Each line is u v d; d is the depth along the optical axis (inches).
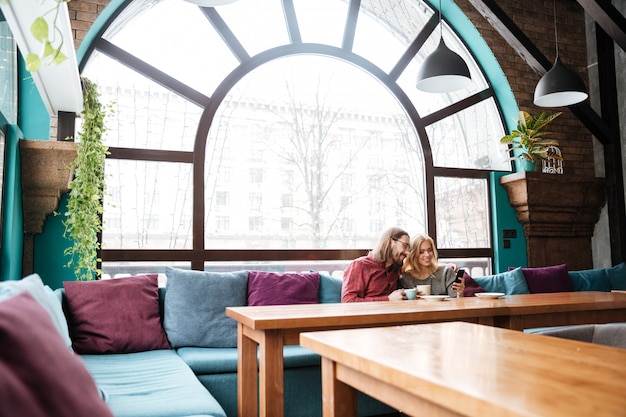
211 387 106.2
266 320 78.0
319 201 180.7
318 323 81.0
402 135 195.6
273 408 79.7
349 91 189.6
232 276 136.6
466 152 207.2
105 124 147.9
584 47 226.4
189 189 164.7
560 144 214.1
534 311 98.3
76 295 116.3
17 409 25.8
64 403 29.0
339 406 54.3
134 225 157.5
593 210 210.5
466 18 202.7
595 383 36.2
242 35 176.7
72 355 34.4
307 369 113.8
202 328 125.1
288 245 174.9
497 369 41.0
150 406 68.1
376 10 197.6
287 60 182.1
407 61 197.2
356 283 132.6
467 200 204.1
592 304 104.7
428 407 39.8
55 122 142.0
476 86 214.7
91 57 156.9
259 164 173.8
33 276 72.1
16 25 85.0
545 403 31.0
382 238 138.2
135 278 126.0
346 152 186.5
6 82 125.4
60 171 128.4
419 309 91.1
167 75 163.5
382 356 46.8
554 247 207.6
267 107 177.0
